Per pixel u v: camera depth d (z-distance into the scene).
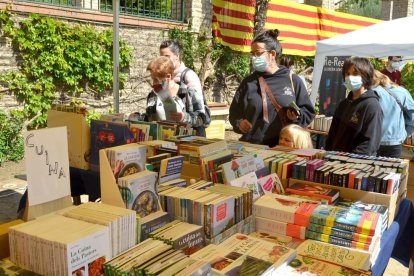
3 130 6.33
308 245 1.66
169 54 3.37
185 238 1.42
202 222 1.53
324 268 1.48
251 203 1.78
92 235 1.22
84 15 7.13
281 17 9.64
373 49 5.37
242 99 3.51
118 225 1.32
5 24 6.24
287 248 1.54
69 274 1.16
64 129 1.56
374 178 2.00
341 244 1.66
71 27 7.01
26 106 6.63
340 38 5.95
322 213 1.74
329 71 6.93
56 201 1.54
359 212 1.77
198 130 3.35
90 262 1.21
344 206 1.92
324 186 2.13
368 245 1.61
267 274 1.33
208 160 1.99
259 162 2.17
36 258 1.21
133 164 1.61
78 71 7.16
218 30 8.84
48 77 6.83
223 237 1.58
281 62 5.69
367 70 3.08
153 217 1.52
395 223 2.03
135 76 8.06
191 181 1.96
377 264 1.66
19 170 5.94
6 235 1.42
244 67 9.70
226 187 1.78
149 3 8.51
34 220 1.33
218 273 1.29
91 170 2.42
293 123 3.28
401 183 2.22
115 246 1.31
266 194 2.01
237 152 2.34
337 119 3.37
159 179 1.79
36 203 1.46
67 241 1.16
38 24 6.54
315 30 10.53
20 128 6.52
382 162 2.35
